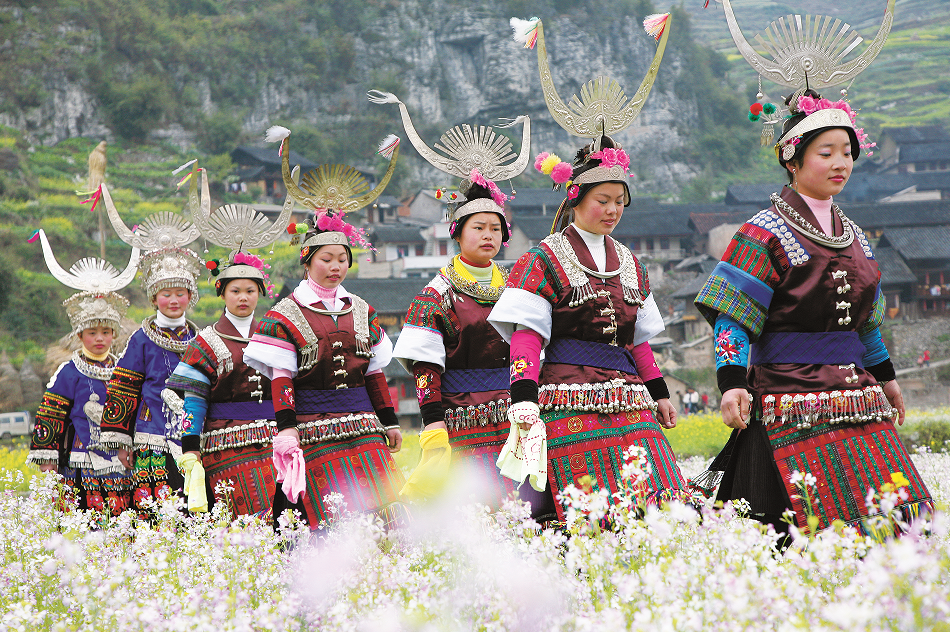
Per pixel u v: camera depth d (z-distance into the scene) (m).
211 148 147.38
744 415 4.70
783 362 4.74
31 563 4.46
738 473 4.89
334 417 6.27
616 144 5.38
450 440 6.03
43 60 138.38
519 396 4.82
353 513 5.75
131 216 104.12
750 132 194.25
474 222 6.20
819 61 5.12
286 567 4.57
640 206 134.00
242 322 7.31
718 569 2.97
